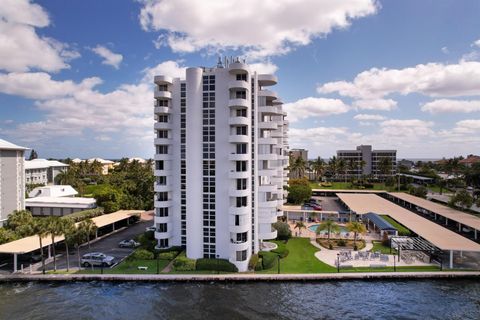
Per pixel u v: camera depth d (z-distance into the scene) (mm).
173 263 56031
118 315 41625
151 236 68500
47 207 99312
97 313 42156
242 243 54938
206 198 57906
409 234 74875
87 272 53812
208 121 57438
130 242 69500
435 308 43438
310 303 44719
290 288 49469
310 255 63469
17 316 41469
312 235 79688
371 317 41156
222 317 40906
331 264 57969
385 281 52000
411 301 45375
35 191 111875
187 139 57938
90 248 68562
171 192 61969
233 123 55062
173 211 62062
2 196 82062
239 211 54875
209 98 57406
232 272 54062
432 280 52344
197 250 57844
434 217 96562
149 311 42594
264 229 62812
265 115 66062
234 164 56312
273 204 62781
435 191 150125
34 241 59875
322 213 96625
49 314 41969
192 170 57531
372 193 137500
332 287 49844
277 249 63875
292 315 41531
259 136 62656
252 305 44125
